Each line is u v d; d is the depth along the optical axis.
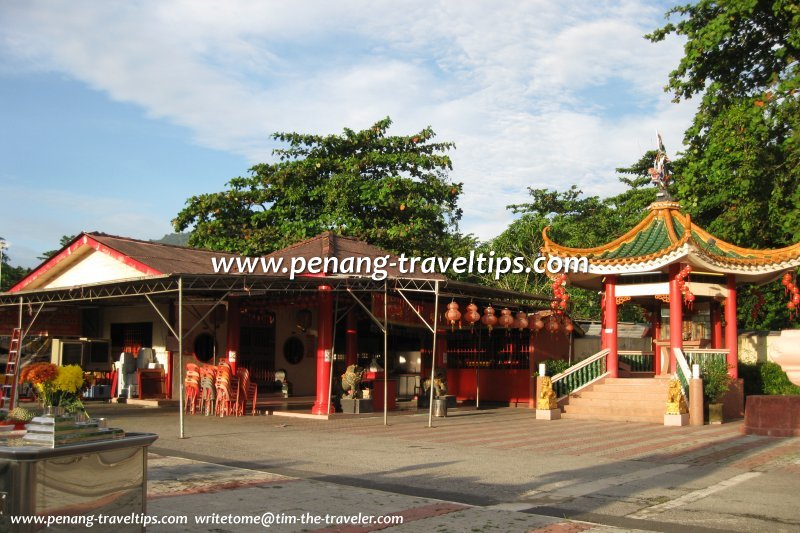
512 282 35.28
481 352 26.25
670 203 22.05
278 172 32.31
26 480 4.39
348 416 19.19
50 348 25.70
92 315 27.11
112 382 25.31
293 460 11.18
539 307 24.00
